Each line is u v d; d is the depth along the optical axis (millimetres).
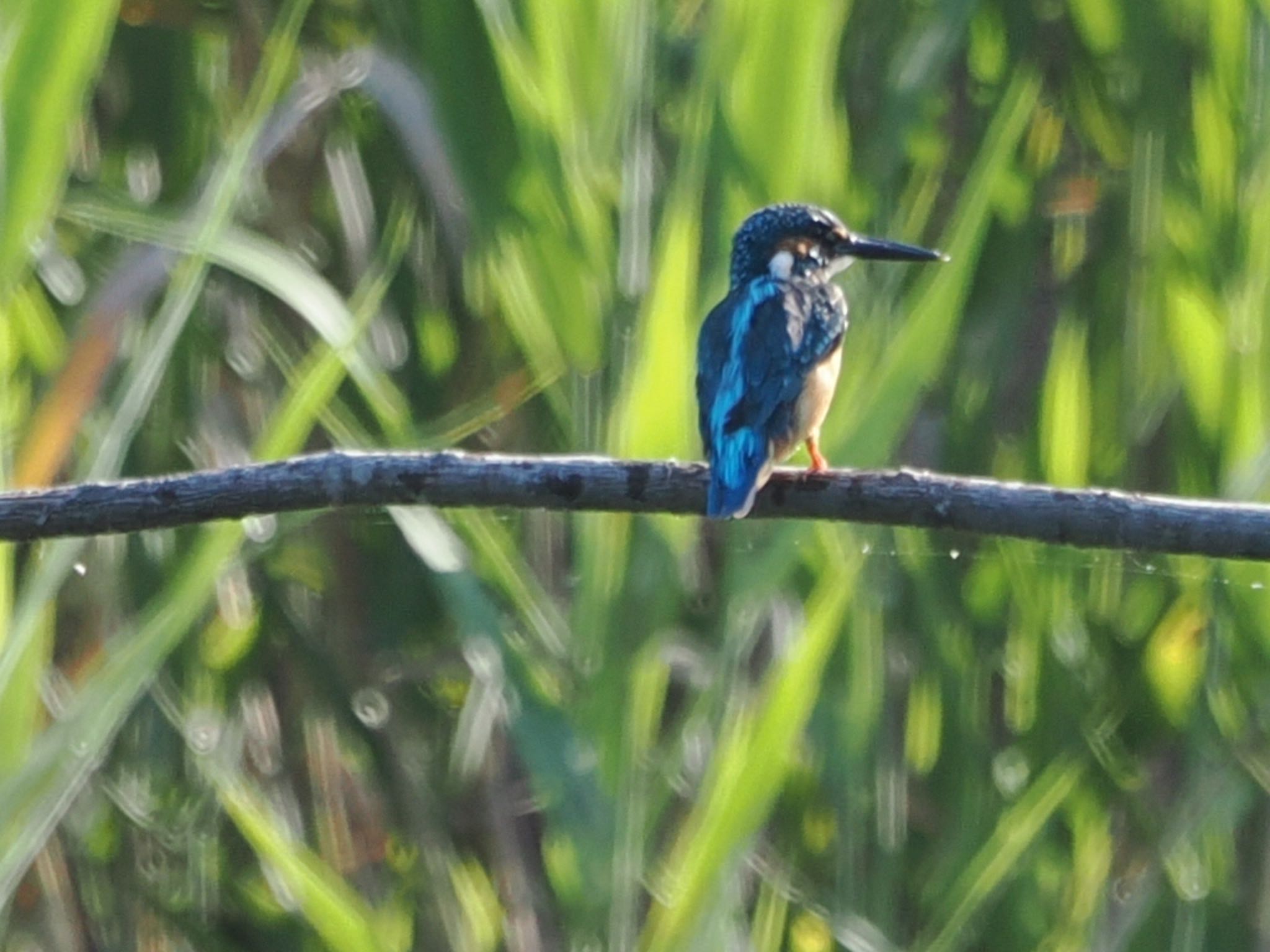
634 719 8703
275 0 11805
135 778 11539
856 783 9844
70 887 11336
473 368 11258
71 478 10625
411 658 11898
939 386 11062
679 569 8883
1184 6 11047
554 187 9219
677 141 10258
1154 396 11062
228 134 11672
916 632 11008
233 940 11703
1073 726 10641
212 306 11648
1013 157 11570
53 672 11070
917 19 11234
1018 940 10312
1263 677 10203
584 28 9422
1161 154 11039
